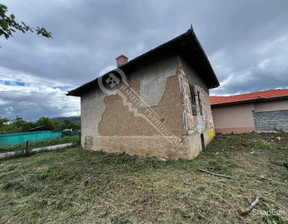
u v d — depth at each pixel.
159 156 3.64
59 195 2.05
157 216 1.42
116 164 3.48
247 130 7.64
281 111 7.01
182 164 2.97
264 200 1.58
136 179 2.40
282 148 4.05
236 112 8.01
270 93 8.30
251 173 2.35
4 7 1.46
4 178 2.97
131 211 1.54
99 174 2.82
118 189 2.10
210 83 6.91
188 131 3.30
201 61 4.38
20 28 1.69
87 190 2.12
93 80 5.18
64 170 3.22
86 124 6.19
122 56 6.19
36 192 2.20
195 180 2.17
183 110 3.33
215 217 1.34
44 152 6.49
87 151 5.68
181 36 2.89
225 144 5.02
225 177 2.23
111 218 1.45
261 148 4.21
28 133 12.00
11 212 1.68
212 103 8.70
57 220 1.48
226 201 1.57
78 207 1.71
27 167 3.85
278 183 1.97
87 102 6.21
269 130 7.19
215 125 8.56
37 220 1.50
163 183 2.16
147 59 3.98
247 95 9.16
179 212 1.45
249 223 1.25
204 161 3.12
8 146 9.38
